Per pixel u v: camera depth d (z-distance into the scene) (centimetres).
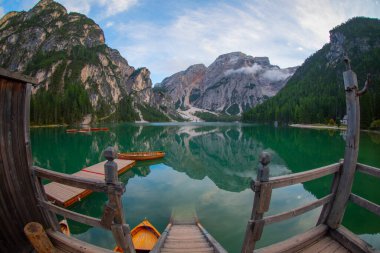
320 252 421
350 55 17438
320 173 409
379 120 6481
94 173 1808
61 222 848
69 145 3722
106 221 349
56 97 10250
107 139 4794
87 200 1314
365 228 1007
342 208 448
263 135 6084
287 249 407
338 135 5712
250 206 1275
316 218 1085
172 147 4078
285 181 354
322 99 10719
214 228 1012
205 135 6462
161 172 2177
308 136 5519
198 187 1675
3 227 371
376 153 2994
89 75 17100
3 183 375
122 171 2114
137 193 1519
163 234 754
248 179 1950
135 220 1102
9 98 386
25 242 406
